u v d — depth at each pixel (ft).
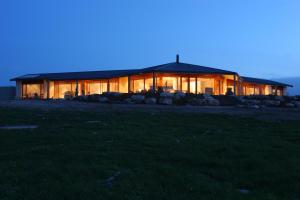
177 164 30.07
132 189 22.79
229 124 59.41
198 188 23.71
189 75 143.95
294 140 43.78
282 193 23.97
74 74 158.71
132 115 69.21
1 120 58.44
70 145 36.04
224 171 28.50
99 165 27.66
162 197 21.76
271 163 30.55
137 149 34.94
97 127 50.31
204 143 39.37
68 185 22.84
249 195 23.17
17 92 164.35
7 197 20.67
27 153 31.83
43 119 60.64
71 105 90.33
